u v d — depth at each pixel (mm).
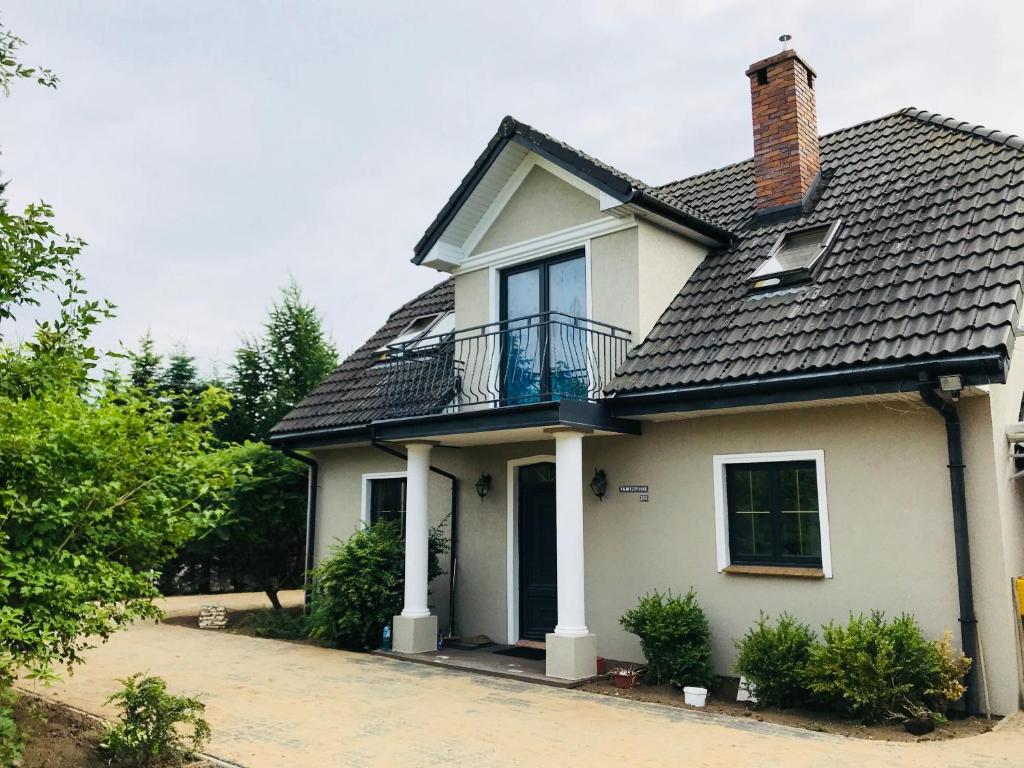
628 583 10031
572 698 8266
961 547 7488
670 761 6051
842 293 8969
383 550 11828
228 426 26266
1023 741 6406
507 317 12219
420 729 7016
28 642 5352
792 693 7832
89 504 5785
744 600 9016
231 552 16828
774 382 8203
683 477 9695
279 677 9406
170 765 5930
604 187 10344
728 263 11078
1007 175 9344
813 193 11531
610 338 10484
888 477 8125
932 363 7184
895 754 6137
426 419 10688
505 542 11883
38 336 6590
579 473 9523
